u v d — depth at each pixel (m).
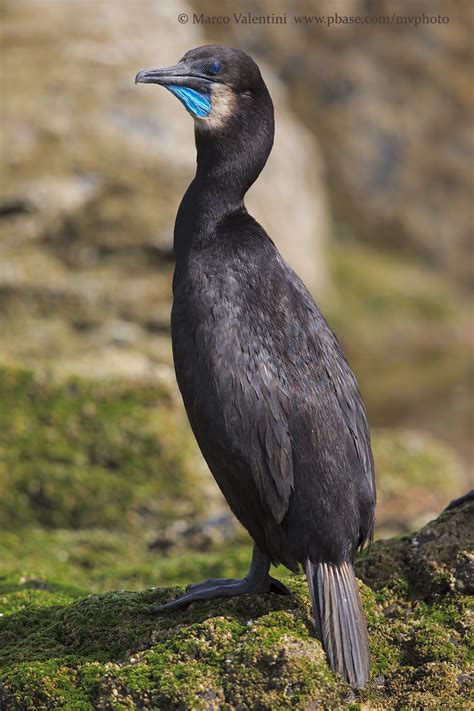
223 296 6.57
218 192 7.02
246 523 6.44
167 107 18.73
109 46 19.23
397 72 32.47
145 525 12.34
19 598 7.90
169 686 6.14
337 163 32.12
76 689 6.40
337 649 6.03
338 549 6.21
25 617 7.32
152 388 13.12
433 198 32.16
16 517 12.20
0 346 16.48
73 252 17.61
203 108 7.04
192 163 18.41
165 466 12.69
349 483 6.30
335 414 6.42
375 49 32.44
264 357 6.41
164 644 6.49
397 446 15.91
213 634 6.38
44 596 7.96
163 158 18.19
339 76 32.09
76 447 12.66
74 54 18.97
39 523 12.24
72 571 10.41
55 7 19.92
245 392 6.30
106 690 6.26
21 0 19.92
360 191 32.09
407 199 32.06
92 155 17.95
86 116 18.19
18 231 17.27
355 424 6.55
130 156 18.05
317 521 6.18
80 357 15.75
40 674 6.48
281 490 6.20
